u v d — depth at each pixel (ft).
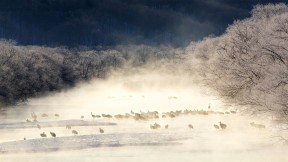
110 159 153.99
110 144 182.70
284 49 190.60
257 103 185.37
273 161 144.46
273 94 163.22
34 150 172.65
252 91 202.59
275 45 197.06
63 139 197.88
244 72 232.73
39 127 242.99
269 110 170.19
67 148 176.04
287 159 147.43
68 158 157.48
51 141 192.95
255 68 220.43
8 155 165.99
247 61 235.40
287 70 167.43
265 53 203.62
